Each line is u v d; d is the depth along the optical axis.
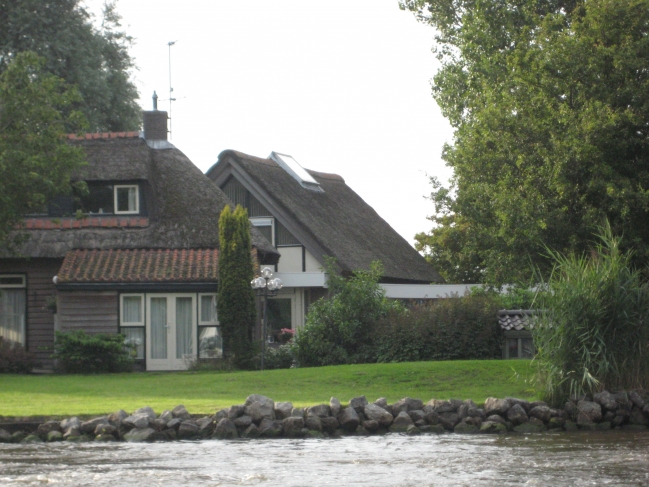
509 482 14.62
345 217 55.91
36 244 38.81
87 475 15.34
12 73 33.75
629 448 18.59
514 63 28.00
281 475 15.38
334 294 37.38
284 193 49.91
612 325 22.14
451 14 42.50
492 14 34.09
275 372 29.98
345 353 35.12
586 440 20.00
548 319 22.28
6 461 17.00
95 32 61.72
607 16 26.50
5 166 31.25
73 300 37.47
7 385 28.50
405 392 25.77
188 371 36.09
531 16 32.81
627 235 25.20
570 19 36.09
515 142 27.28
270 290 36.81
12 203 32.66
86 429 20.53
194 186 42.53
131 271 37.53
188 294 37.81
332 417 21.55
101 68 61.62
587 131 25.38
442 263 66.69
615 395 22.11
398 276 53.00
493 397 23.16
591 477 15.02
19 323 39.16
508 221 26.20
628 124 25.75
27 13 55.75
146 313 37.59
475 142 28.91
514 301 37.47
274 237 48.28
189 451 18.45
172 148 44.66
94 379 31.11
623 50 26.05
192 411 21.55
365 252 51.81
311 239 47.22
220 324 36.81
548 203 26.38
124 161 41.03
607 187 24.52
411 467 16.19
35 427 20.59
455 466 16.28
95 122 58.41
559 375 22.17
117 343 35.41
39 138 33.22
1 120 33.50
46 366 38.38
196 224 40.53
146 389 27.12
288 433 21.05
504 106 27.97
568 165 25.80
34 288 39.06
